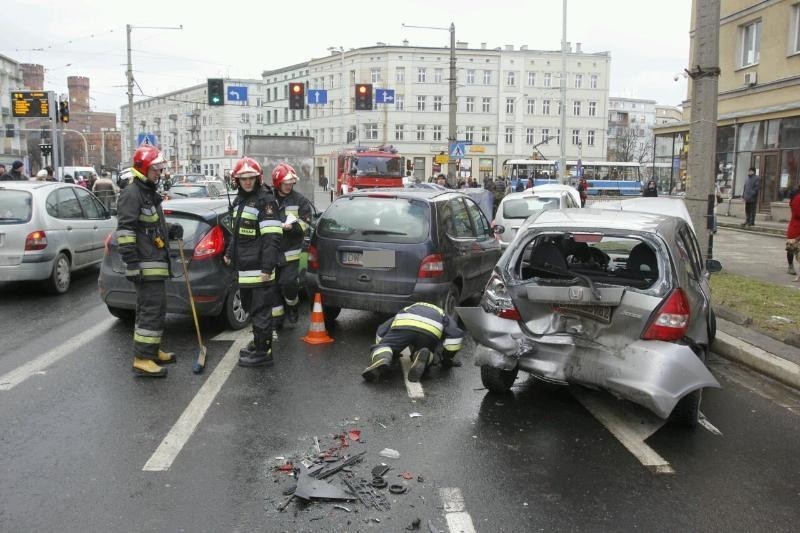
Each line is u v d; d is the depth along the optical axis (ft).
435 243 24.08
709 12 34.30
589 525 12.01
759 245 55.31
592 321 16.47
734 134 83.82
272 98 288.92
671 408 15.01
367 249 24.09
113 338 24.27
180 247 20.89
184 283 23.89
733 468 14.56
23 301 30.96
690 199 35.88
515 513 12.39
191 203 25.99
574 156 239.09
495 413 17.65
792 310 28.43
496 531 11.74
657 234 16.57
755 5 78.43
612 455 15.12
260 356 21.21
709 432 16.65
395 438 15.81
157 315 19.88
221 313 25.40
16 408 17.21
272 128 291.38
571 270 20.26
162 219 19.97
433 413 17.54
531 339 17.07
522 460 14.74
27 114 65.67
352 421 16.83
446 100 231.91
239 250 20.70
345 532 11.60
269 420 16.75
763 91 77.30
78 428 15.97
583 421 17.20
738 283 34.99
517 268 18.03
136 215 19.07
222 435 15.72
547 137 238.07
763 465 14.75
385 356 19.89
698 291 17.60
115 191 67.05
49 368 20.63
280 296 22.31
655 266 19.44
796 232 38.40
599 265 21.21
